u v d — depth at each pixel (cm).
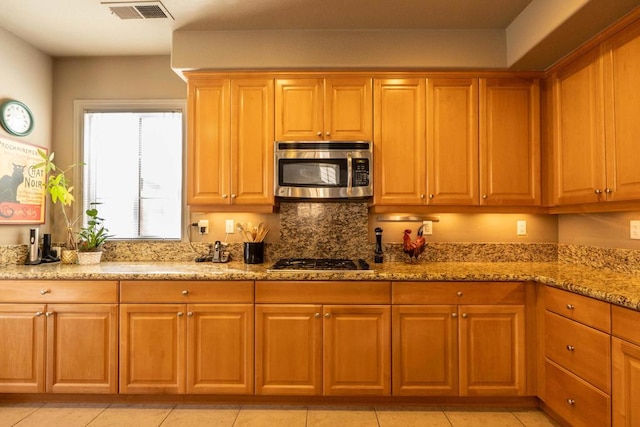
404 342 220
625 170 186
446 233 281
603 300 166
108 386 221
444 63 248
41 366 220
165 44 279
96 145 300
